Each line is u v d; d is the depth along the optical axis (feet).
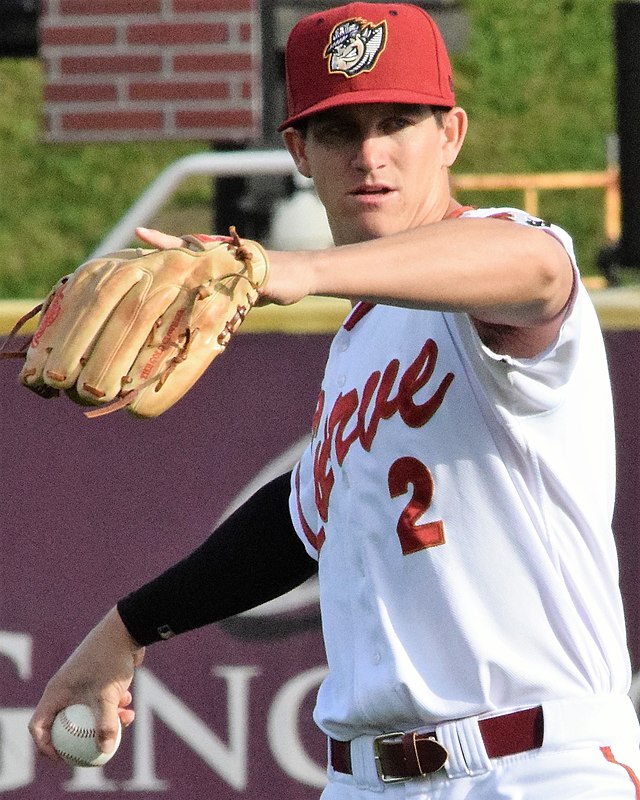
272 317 45.96
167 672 46.52
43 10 71.61
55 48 71.67
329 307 45.91
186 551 46.44
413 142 27.12
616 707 25.53
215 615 31.01
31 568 46.83
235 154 63.10
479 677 24.88
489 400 24.50
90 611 46.75
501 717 24.88
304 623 46.42
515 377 23.99
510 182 94.58
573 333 23.58
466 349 24.26
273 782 46.34
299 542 30.45
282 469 46.14
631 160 60.23
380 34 26.89
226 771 46.44
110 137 71.67
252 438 46.19
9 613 46.93
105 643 31.17
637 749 25.71
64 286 20.65
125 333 19.84
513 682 24.86
